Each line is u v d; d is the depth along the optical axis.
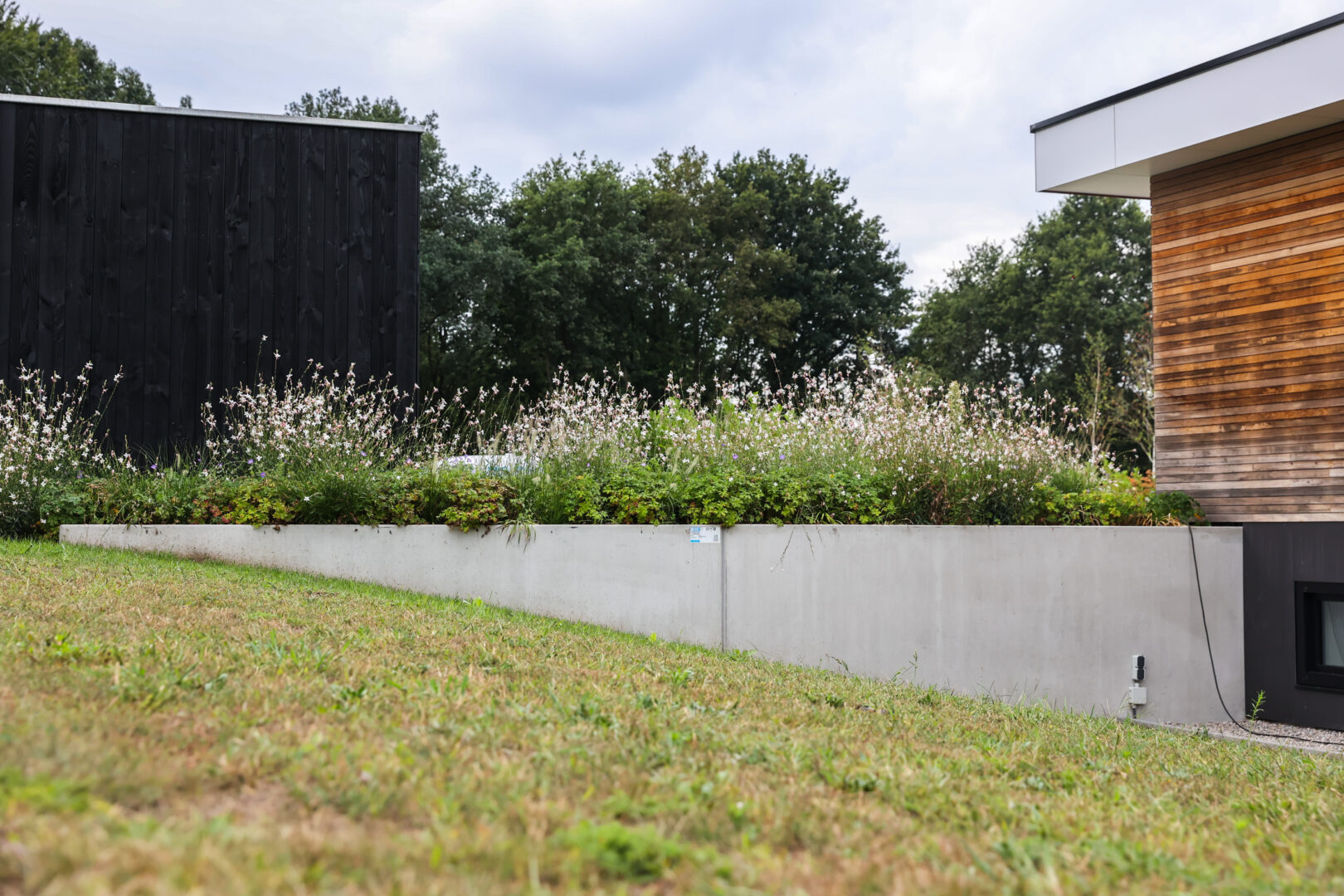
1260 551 11.05
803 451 10.42
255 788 3.06
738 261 39.06
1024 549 10.14
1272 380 11.12
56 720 3.39
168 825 2.59
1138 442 33.84
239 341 12.32
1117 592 10.55
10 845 2.25
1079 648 10.33
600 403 10.65
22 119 11.92
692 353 41.12
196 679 4.30
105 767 2.95
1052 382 40.22
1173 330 12.04
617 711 4.68
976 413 11.20
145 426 11.98
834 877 2.77
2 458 9.84
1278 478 11.02
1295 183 10.99
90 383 11.88
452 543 9.26
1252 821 4.27
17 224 11.85
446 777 3.29
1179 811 4.18
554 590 9.14
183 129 12.33
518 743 3.87
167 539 9.46
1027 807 3.87
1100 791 4.45
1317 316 10.78
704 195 40.31
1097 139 12.20
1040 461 11.13
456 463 10.02
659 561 9.09
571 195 36.75
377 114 37.31
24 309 11.80
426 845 2.62
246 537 9.41
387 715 4.07
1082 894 2.83
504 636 6.79
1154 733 7.30
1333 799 5.06
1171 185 12.15
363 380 12.64
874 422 10.58
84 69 34.94
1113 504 11.09
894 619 9.55
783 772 3.95
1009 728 6.08
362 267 12.72
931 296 46.41
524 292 35.06
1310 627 10.66
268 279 12.45
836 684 7.07
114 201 12.10
